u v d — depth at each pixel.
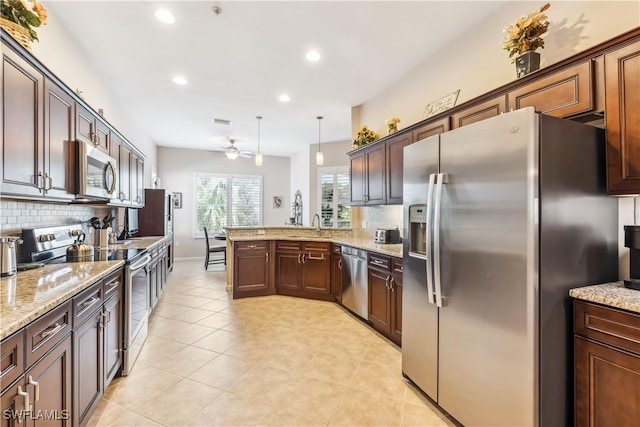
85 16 2.57
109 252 2.76
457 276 1.76
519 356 1.45
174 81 3.91
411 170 2.18
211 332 3.13
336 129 6.29
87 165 2.25
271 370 2.37
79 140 2.26
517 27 2.00
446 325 1.84
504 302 1.51
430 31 2.85
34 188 1.72
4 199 1.96
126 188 3.63
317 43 3.04
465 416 1.70
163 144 7.64
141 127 5.97
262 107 4.92
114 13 2.53
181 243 8.02
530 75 1.91
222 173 8.46
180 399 1.99
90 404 1.70
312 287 4.34
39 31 2.29
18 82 1.57
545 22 1.95
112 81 3.88
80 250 2.41
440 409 1.92
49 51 2.43
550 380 1.45
